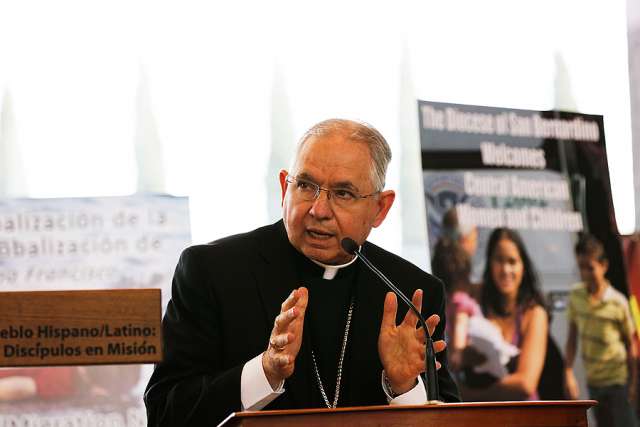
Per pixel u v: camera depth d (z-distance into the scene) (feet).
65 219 29.17
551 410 15.12
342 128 20.22
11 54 33.01
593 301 33.06
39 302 14.33
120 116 33.35
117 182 33.01
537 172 33.45
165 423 19.04
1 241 28.86
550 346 32.32
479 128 33.19
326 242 19.97
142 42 33.86
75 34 33.47
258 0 35.12
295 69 35.17
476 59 37.19
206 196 33.53
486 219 32.63
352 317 21.12
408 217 35.55
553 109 37.52
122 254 29.27
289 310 17.25
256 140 34.24
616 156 37.81
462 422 14.67
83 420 28.30
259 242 21.45
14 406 28.07
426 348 17.57
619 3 38.83
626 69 38.32
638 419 32.58
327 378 20.67
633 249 34.60
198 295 20.42
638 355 32.99
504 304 32.19
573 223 33.45
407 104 36.17
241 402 18.20
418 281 21.94
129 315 14.43
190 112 33.83
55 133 32.89
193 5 34.45
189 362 19.94
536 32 37.91
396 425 14.46
